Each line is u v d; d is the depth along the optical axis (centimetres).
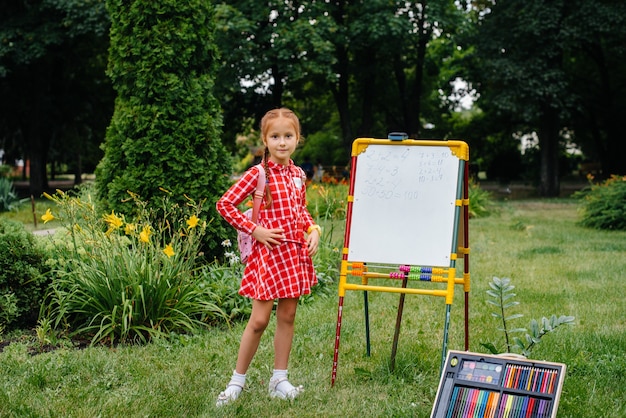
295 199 370
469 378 317
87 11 1977
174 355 445
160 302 498
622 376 404
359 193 392
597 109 2773
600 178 2878
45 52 2095
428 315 567
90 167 4778
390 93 2919
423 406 357
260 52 2086
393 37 2206
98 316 502
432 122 3294
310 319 551
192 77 670
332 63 2033
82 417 337
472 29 2377
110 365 420
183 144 650
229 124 2677
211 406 355
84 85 2658
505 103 2288
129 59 659
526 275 759
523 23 2222
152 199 643
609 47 2541
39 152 2444
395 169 391
